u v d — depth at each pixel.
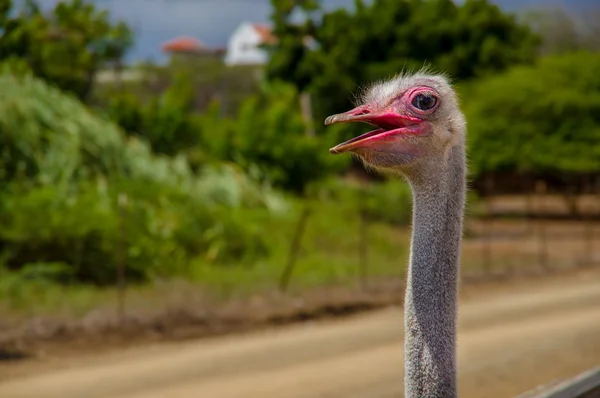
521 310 11.56
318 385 7.69
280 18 33.19
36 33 16.36
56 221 13.04
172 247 14.30
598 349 8.76
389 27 31.42
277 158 20.62
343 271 14.59
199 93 45.75
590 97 24.41
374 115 2.87
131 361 8.82
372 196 20.94
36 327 10.07
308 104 33.16
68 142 15.37
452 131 2.86
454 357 2.78
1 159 14.62
